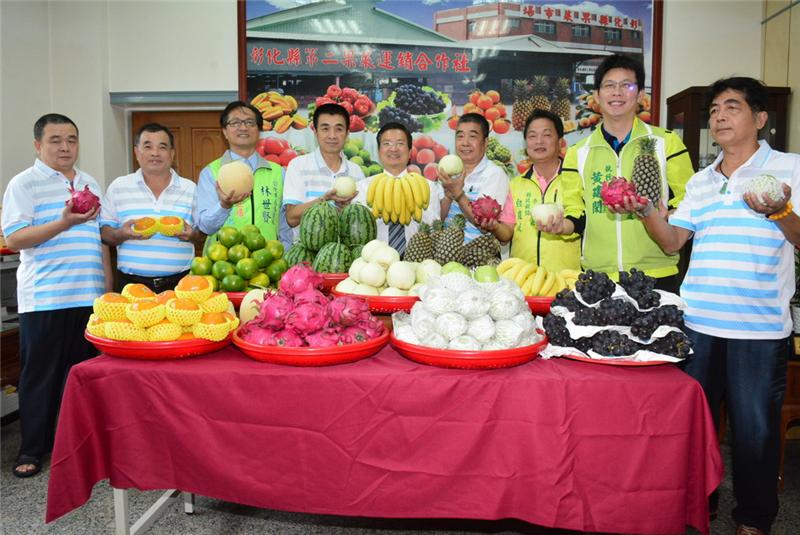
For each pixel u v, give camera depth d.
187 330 1.57
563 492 1.37
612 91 2.12
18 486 2.50
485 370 1.44
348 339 1.51
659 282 2.22
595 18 4.19
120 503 1.58
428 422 1.40
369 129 4.25
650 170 2.12
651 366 1.48
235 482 1.46
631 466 1.36
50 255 2.56
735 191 1.80
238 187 2.23
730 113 1.76
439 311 1.48
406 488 1.42
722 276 1.82
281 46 4.22
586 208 2.30
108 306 1.53
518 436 1.39
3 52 3.99
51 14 4.43
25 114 4.20
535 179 2.86
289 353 1.44
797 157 1.75
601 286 1.55
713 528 2.13
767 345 1.79
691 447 1.38
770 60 4.10
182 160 4.89
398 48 4.21
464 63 4.20
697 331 1.90
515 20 4.17
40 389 2.61
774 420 1.82
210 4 4.46
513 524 2.15
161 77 4.51
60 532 2.12
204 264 2.08
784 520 2.21
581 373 1.42
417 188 2.72
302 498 1.45
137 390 1.47
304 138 4.27
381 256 1.98
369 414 1.41
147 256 2.62
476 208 2.23
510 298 1.49
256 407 1.43
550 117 2.76
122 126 4.79
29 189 2.50
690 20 4.20
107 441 1.50
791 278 1.81
